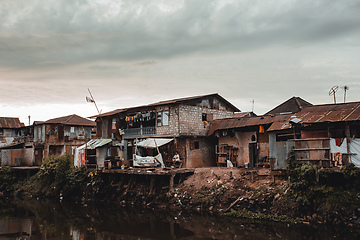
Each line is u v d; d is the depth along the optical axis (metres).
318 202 18.44
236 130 28.53
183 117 29.52
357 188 17.88
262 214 20.05
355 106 20.36
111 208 26.61
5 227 21.11
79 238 18.44
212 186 23.50
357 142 18.28
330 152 18.72
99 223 21.86
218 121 31.12
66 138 42.19
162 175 26.61
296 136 21.22
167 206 24.47
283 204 19.66
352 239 15.88
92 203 29.20
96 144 32.84
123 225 21.06
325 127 19.92
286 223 18.69
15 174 38.44
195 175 25.30
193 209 22.94
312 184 18.83
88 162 33.25
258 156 26.89
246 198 21.20
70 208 27.36
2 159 39.62
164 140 28.94
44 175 34.53
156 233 18.88
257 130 27.09
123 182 28.64
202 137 31.19
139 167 28.67
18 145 44.25
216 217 21.06
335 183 19.19
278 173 21.33
